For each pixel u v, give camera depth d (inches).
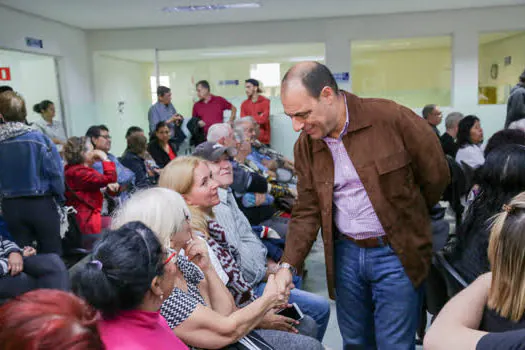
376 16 287.4
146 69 317.1
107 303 39.4
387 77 300.8
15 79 281.9
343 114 64.5
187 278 60.4
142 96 317.1
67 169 131.8
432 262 76.0
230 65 306.5
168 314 55.2
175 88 311.4
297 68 61.7
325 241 71.4
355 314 74.5
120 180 156.5
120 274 38.9
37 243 124.0
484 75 291.3
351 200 68.4
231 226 88.5
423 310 94.2
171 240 58.6
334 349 100.6
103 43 310.3
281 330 73.6
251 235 97.3
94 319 29.5
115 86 320.8
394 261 68.5
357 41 295.4
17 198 118.2
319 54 302.7
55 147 121.6
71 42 293.6
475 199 72.3
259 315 60.9
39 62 286.8
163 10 249.0
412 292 69.2
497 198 67.4
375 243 68.7
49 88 289.9
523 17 273.9
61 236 123.6
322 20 291.7
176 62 309.1
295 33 295.1
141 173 169.3
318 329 85.6
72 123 294.7
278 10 261.0
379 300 70.9
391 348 70.8
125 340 39.7
